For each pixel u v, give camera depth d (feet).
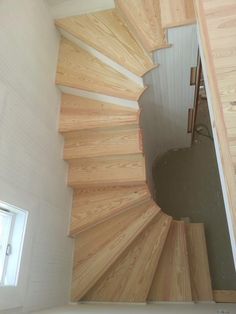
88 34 6.68
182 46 5.88
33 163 5.16
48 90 6.18
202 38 4.09
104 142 6.48
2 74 4.43
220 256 9.19
